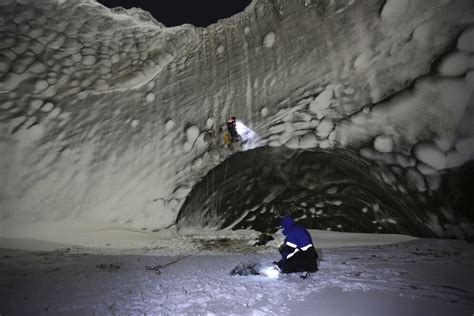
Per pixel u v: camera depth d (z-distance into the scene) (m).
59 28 11.05
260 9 10.32
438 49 6.38
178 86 10.25
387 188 7.02
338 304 2.95
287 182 8.46
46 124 9.45
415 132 6.43
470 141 5.82
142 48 11.18
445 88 6.15
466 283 3.58
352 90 7.41
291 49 8.84
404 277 3.87
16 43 10.37
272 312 2.79
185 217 8.80
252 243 7.18
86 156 9.17
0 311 2.99
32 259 5.69
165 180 8.90
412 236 7.23
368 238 7.41
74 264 5.20
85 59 10.76
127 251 6.53
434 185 6.23
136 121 9.76
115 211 8.65
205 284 3.76
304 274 4.07
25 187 8.61
